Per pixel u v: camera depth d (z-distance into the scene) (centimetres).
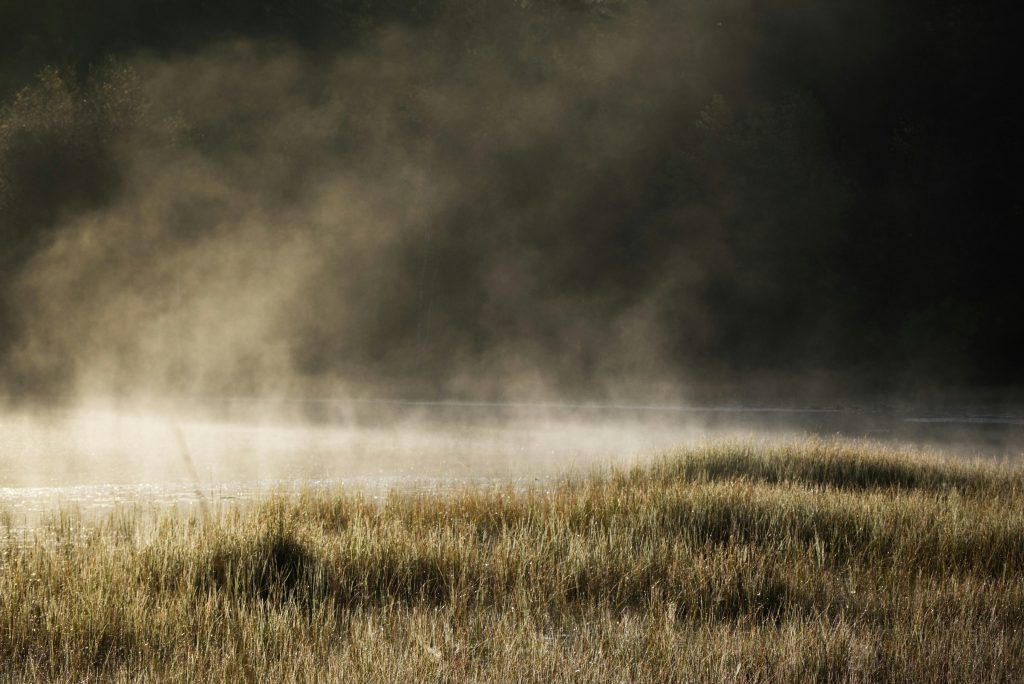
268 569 2178
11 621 1789
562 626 1925
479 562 2284
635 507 3033
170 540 2305
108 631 1769
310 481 4312
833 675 1641
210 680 1541
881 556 2581
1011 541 2678
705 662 1666
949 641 1786
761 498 3167
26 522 3017
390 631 1791
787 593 2170
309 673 1559
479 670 1609
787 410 9869
